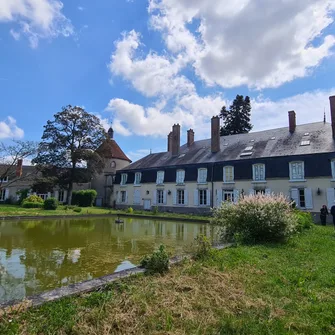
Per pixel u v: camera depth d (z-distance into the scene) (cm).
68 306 301
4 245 813
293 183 1838
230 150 2322
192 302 322
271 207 796
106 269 566
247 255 564
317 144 1859
